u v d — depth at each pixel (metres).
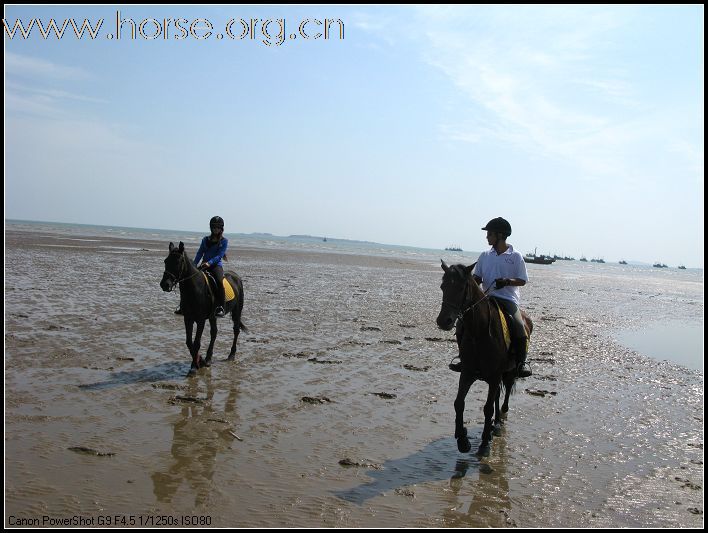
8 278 19.67
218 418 7.21
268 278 28.27
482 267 7.38
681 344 16.33
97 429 6.51
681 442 7.45
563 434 7.54
